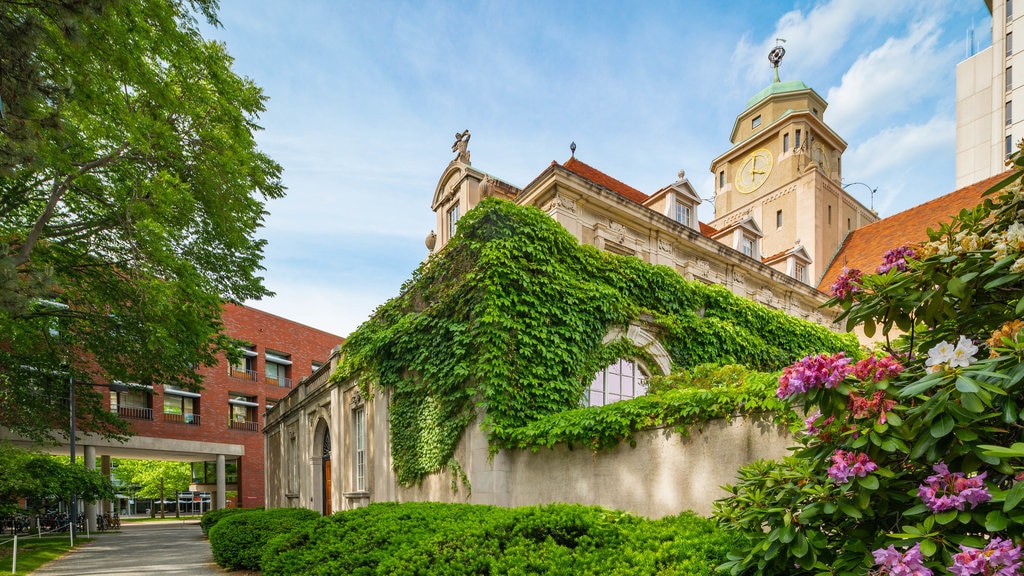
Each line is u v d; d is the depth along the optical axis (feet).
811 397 9.80
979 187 93.86
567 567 13.89
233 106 50.96
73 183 44.47
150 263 49.19
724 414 22.65
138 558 46.91
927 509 8.25
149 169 48.62
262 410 133.39
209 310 56.03
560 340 36.99
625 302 42.83
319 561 20.70
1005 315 9.98
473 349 35.29
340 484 55.16
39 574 37.96
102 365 63.82
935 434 8.07
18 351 60.49
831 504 9.25
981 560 7.04
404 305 46.21
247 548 35.50
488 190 44.68
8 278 25.46
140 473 151.94
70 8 22.26
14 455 65.72
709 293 52.34
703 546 13.94
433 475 38.58
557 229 40.29
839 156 122.72
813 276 103.71
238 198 53.98
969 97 158.30
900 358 10.73
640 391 43.83
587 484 28.58
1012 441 8.58
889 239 100.07
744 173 124.67
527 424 33.27
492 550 15.84
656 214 54.90
